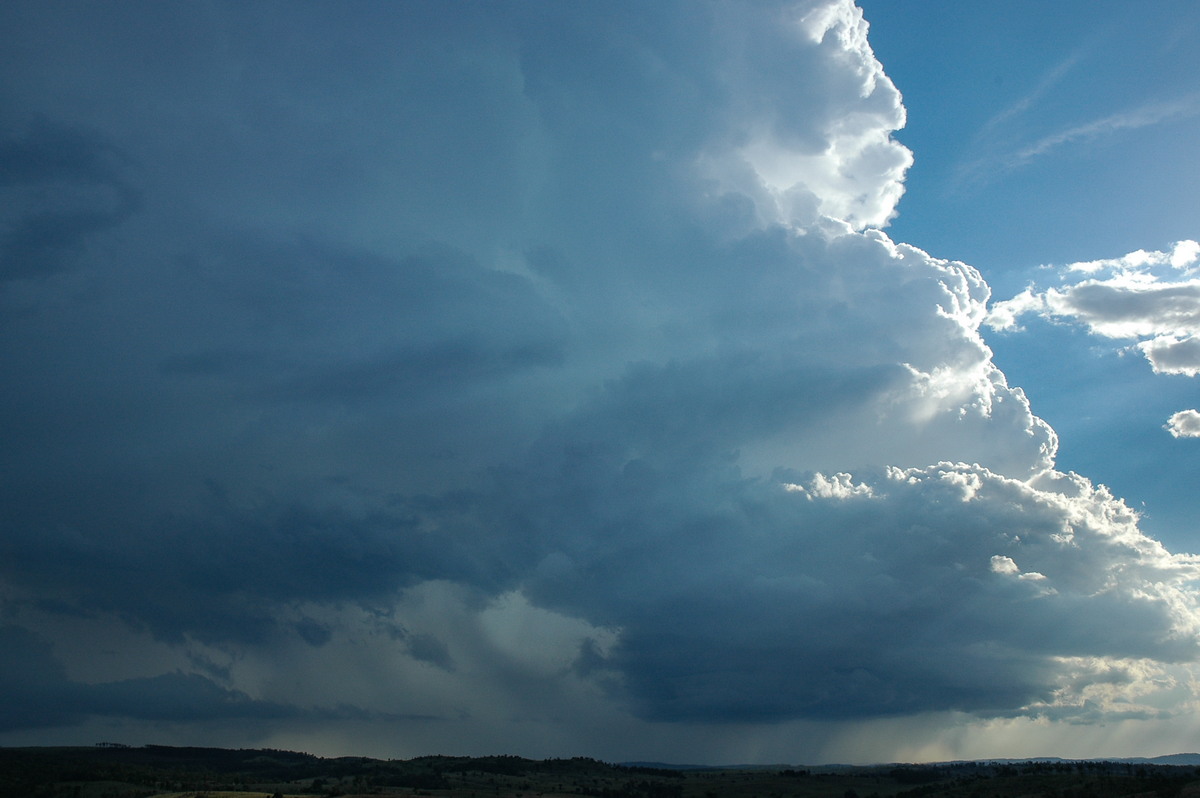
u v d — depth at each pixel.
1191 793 150.75
